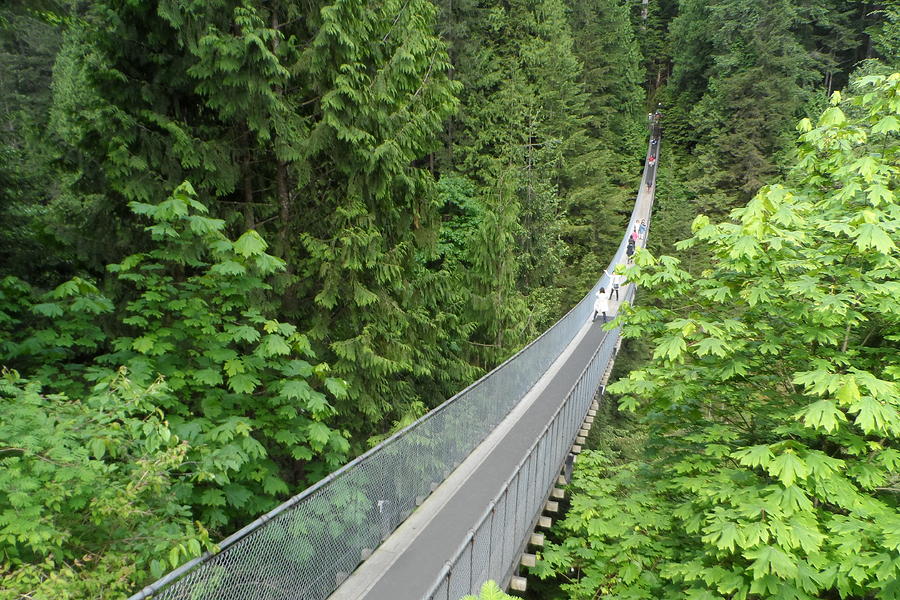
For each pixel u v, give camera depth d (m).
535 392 10.05
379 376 6.26
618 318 5.01
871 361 4.38
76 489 2.74
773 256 4.09
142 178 5.04
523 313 12.58
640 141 36.84
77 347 4.86
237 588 2.98
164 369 4.29
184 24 4.89
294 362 4.53
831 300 3.58
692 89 38.97
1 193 5.65
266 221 6.24
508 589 5.50
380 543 4.89
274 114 5.39
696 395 4.98
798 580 3.38
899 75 4.07
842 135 4.44
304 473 5.90
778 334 4.59
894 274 3.77
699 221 4.32
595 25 32.69
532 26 24.97
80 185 5.43
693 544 5.06
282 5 5.79
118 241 5.35
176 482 3.40
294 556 3.52
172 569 3.09
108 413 3.23
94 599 2.57
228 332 4.35
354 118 5.77
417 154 6.98
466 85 21.34
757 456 3.55
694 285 4.69
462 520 5.41
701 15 40.34
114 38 5.16
